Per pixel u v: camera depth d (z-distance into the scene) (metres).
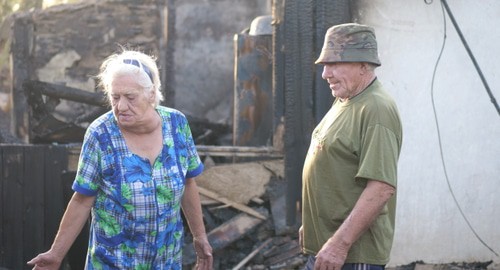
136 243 4.21
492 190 7.60
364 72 4.42
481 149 7.59
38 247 7.89
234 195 8.02
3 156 7.94
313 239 4.58
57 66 14.92
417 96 7.61
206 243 4.70
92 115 10.49
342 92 4.43
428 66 7.59
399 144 4.35
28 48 14.87
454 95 7.59
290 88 7.84
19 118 14.67
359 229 4.18
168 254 4.32
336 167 4.37
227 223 7.95
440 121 7.60
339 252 4.20
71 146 8.00
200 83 14.90
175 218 4.34
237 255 8.01
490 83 7.54
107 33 14.90
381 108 4.29
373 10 7.64
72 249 7.18
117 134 4.20
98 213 4.23
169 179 4.26
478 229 7.62
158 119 4.29
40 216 7.90
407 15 7.60
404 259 7.67
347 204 4.36
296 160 7.87
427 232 7.64
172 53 14.84
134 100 4.11
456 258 7.66
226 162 9.19
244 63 9.02
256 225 7.96
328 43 4.45
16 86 14.75
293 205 7.91
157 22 14.88
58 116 14.25
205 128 12.24
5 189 7.95
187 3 14.85
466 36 7.54
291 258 7.86
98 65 14.88
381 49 7.63
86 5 14.88
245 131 8.99
